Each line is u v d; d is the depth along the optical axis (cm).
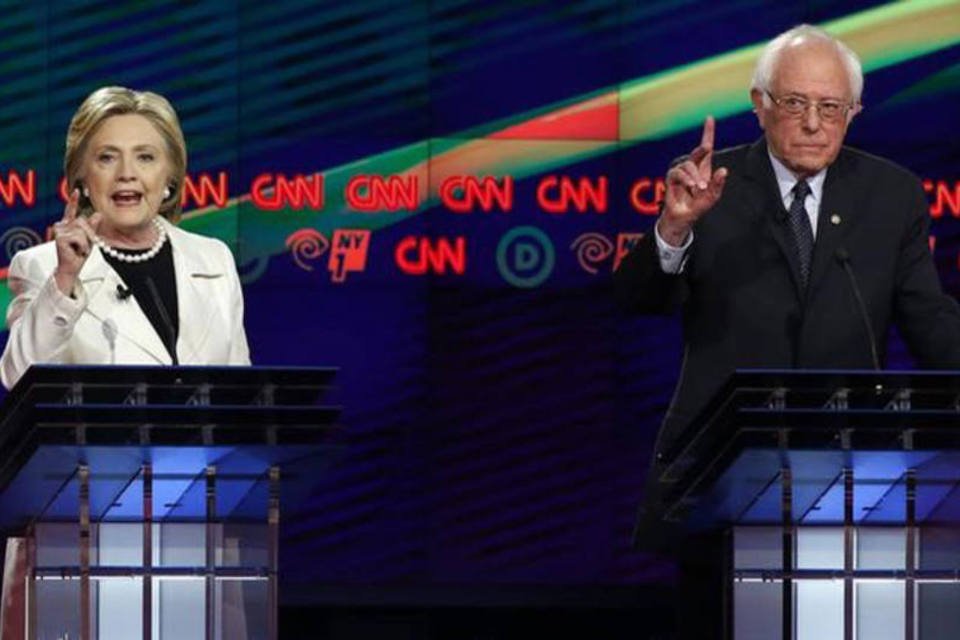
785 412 1366
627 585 2817
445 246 2797
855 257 1703
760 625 1434
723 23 2808
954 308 1705
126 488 1389
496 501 2812
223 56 2781
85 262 1589
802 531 1436
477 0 2798
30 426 1359
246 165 2780
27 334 1508
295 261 2783
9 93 2756
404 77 2794
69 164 1661
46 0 2766
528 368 2808
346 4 2792
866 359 1688
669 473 1485
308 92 2788
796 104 1680
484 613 2814
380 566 2802
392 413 2798
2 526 1422
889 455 1364
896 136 2794
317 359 2786
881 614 1435
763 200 1711
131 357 1631
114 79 2770
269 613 1412
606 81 2806
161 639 1406
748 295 1695
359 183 2791
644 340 2816
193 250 1698
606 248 2803
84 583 1393
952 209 2784
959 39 2797
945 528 1436
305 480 1442
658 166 2805
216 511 1412
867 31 2803
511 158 2798
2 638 1410
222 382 1391
